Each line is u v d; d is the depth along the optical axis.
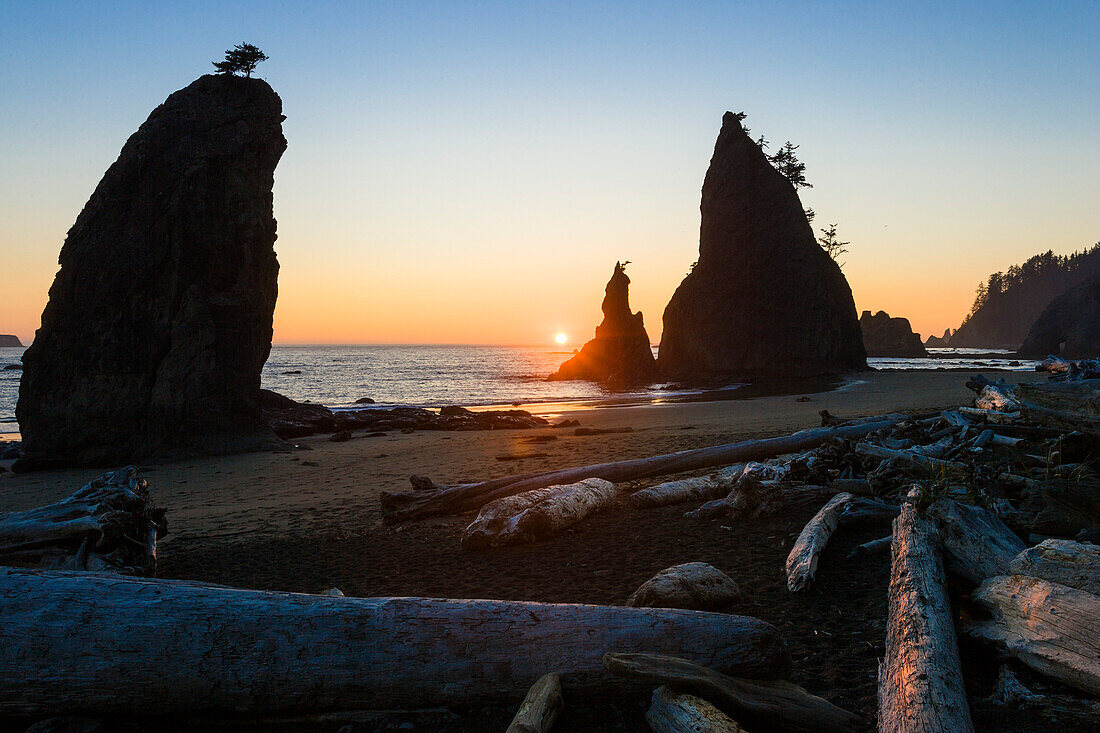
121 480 7.03
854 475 8.05
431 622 3.40
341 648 3.29
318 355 170.62
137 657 3.21
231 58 19.58
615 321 70.94
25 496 13.31
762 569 5.50
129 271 17.66
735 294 71.50
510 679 3.30
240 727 3.29
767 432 17.12
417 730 3.19
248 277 19.22
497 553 6.84
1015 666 3.44
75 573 3.73
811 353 67.94
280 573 6.55
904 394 32.72
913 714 2.69
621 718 3.19
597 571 5.86
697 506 8.52
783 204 71.31
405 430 23.28
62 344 17.47
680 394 44.50
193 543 8.34
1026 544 4.83
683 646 3.38
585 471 10.01
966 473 6.24
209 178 18.61
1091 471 5.51
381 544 7.70
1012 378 42.22
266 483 13.32
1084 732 2.88
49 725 3.17
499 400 40.69
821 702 3.09
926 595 3.72
